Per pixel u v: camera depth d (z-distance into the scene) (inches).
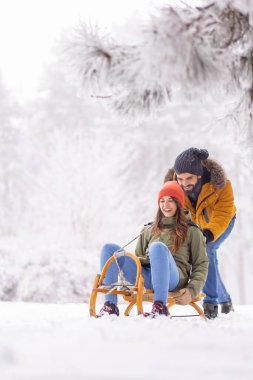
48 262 919.0
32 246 1020.5
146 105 287.3
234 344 168.2
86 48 272.5
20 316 397.1
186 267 323.3
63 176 1270.9
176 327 221.3
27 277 877.2
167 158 2541.8
